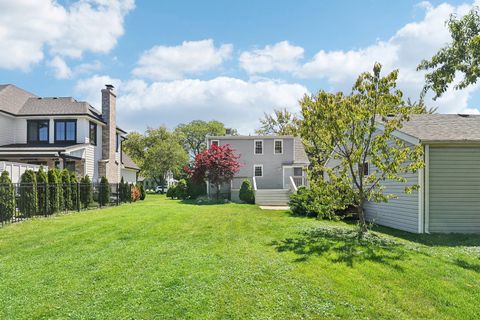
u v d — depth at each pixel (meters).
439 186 9.59
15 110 19.30
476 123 11.10
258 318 3.78
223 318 3.77
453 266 5.69
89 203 14.37
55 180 12.03
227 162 21.28
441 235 9.11
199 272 5.16
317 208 9.56
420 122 11.23
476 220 9.55
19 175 13.57
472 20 9.55
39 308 3.97
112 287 4.59
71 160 18.47
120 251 6.44
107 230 8.49
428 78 10.52
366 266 5.48
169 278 4.90
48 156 16.61
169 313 3.86
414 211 9.84
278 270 5.25
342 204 8.67
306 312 3.93
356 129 8.12
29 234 7.91
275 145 24.92
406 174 10.23
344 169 8.55
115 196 17.83
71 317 3.77
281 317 3.81
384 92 7.73
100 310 3.93
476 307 4.13
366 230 8.48
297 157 25.59
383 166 7.75
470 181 9.62
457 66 9.66
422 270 5.36
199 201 20.12
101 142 21.50
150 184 52.88
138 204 17.55
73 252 6.36
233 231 8.63
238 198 23.73
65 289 4.52
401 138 10.09
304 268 5.35
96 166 20.78
